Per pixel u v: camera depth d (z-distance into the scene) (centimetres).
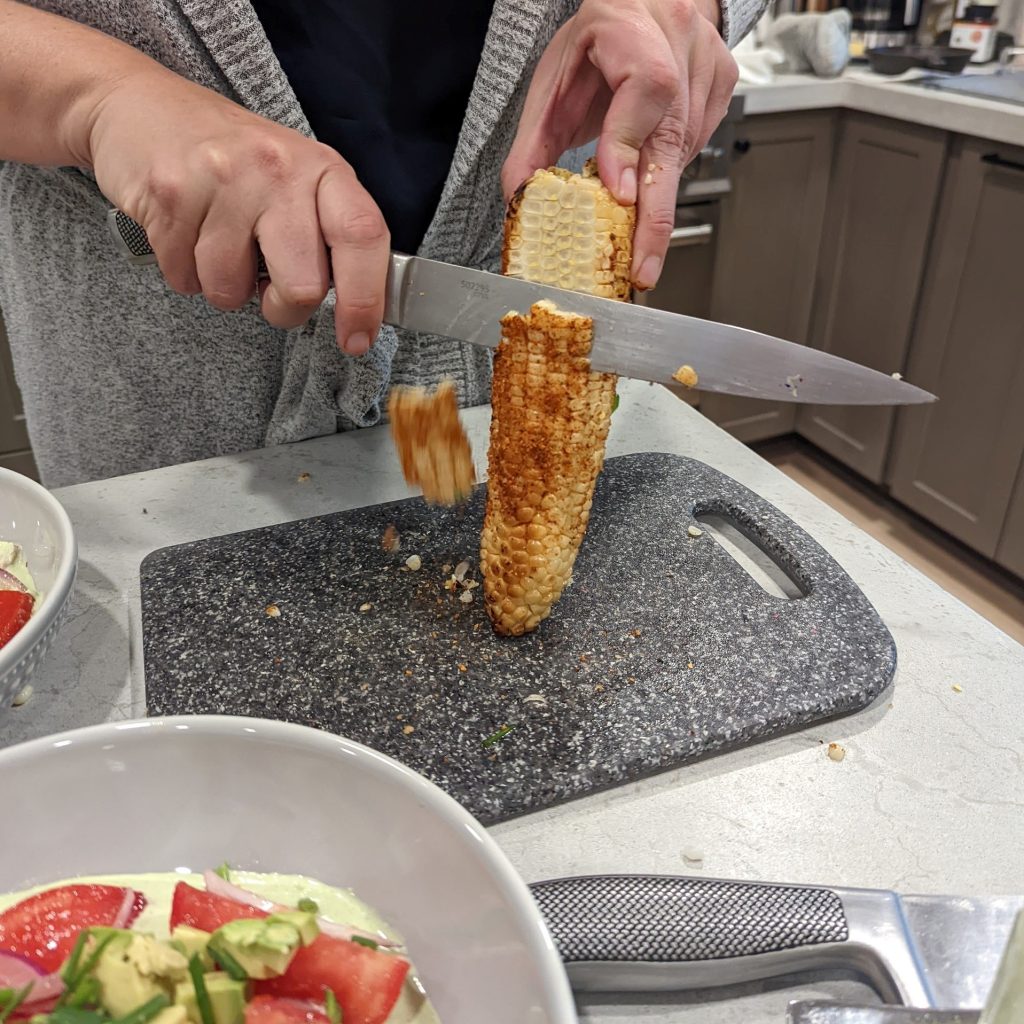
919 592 69
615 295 60
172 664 60
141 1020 33
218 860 42
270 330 87
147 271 82
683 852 49
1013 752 55
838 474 210
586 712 56
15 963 36
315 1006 35
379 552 71
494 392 61
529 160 66
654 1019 42
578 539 62
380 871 40
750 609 65
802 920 41
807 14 178
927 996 39
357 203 56
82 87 60
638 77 58
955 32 190
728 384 62
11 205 82
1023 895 46
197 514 78
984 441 167
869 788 53
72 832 41
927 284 171
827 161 183
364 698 58
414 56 78
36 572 60
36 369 91
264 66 71
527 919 34
